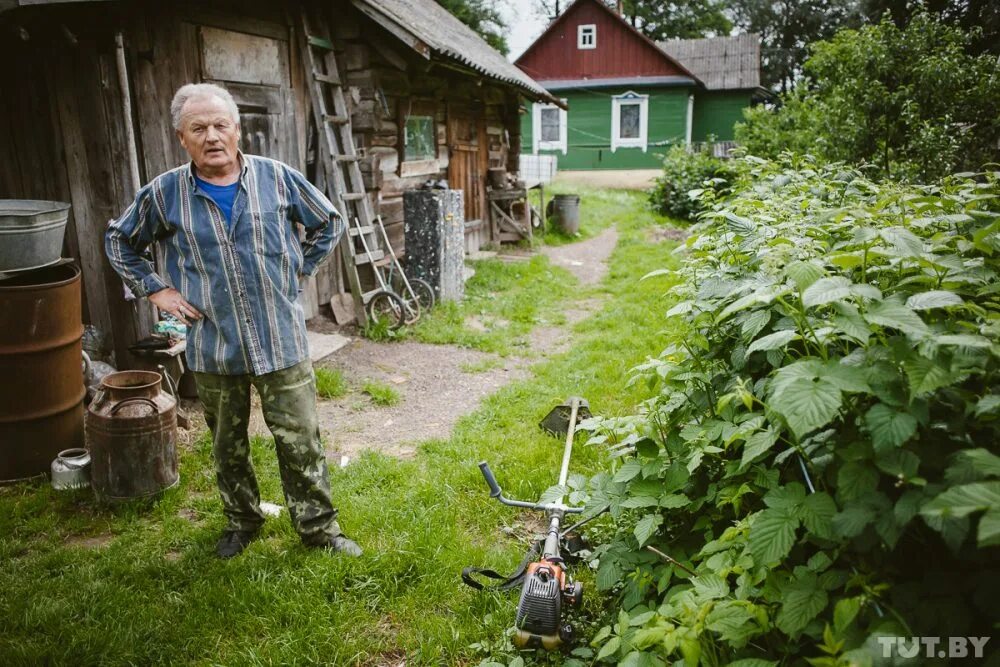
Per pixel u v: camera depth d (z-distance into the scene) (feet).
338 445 15.31
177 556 11.03
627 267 34.65
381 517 11.80
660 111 86.07
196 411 16.81
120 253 9.85
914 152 28.35
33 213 13.08
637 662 6.45
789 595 5.95
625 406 16.81
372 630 9.34
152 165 17.72
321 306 24.54
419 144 31.89
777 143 44.16
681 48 97.66
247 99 20.76
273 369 9.92
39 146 17.31
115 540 11.51
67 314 13.46
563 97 88.33
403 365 20.72
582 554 10.11
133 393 12.31
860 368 5.88
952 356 5.67
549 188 69.31
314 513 10.72
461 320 24.71
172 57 18.10
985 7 45.98
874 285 7.43
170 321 16.49
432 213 25.73
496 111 41.91
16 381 12.98
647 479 8.48
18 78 17.10
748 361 8.17
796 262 6.28
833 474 6.29
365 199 24.79
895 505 5.44
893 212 8.48
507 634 8.70
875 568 5.97
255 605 9.64
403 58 25.70
